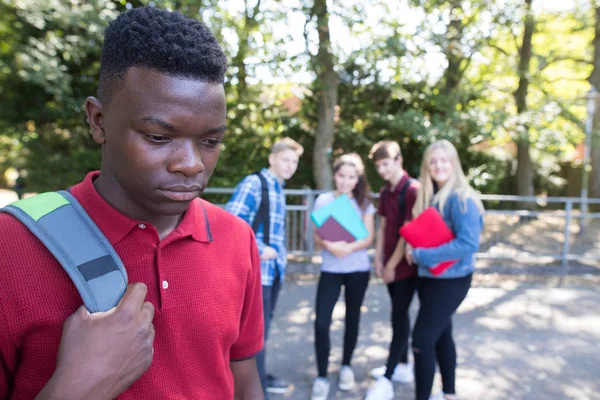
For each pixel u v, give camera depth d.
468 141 10.24
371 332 4.29
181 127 0.71
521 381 3.37
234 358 1.18
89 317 0.68
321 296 3.11
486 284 5.83
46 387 0.64
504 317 4.70
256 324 1.17
